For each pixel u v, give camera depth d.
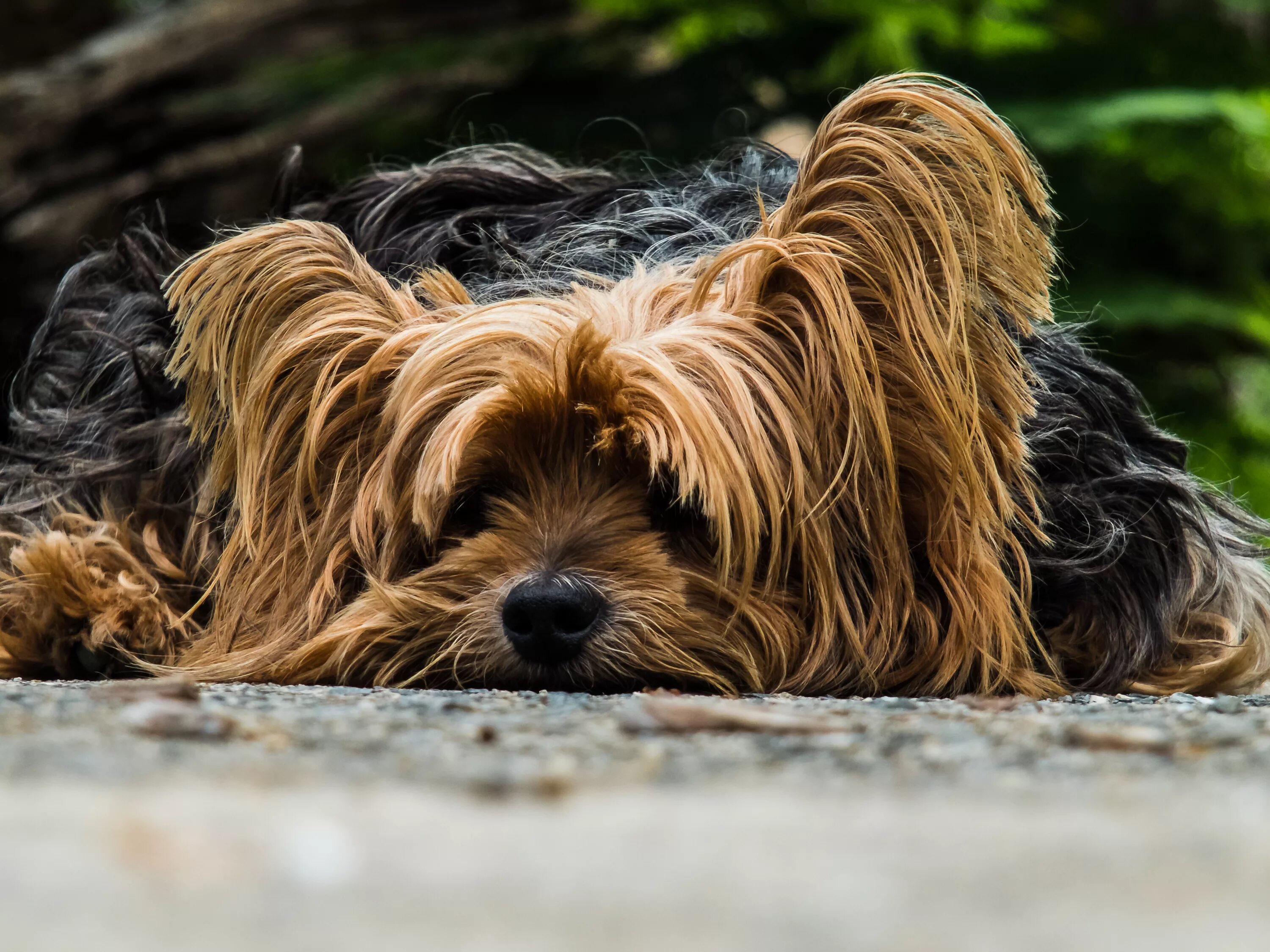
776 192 8.55
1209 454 18.58
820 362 6.32
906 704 5.30
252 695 5.21
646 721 4.08
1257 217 19.27
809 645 6.40
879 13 17.78
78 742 3.70
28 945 2.05
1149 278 18.94
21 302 17.81
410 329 6.53
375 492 6.43
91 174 18.08
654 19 19.28
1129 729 4.05
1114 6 19.42
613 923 2.21
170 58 18.25
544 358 6.21
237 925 2.17
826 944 2.07
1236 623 7.81
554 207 8.77
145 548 7.63
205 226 8.88
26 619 7.34
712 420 6.00
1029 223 6.32
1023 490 6.87
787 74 19.20
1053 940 2.08
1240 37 19.19
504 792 3.12
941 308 6.25
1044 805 3.05
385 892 2.36
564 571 6.00
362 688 6.03
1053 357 7.94
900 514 6.48
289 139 18.47
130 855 2.51
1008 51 18.70
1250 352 19.36
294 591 6.70
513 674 6.07
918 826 2.84
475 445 6.12
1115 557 7.35
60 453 8.70
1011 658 6.62
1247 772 3.49
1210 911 2.25
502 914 2.25
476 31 19.41
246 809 2.90
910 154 6.20
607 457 6.08
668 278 6.91
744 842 2.71
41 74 17.98
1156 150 18.75
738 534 6.12
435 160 9.52
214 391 6.90
